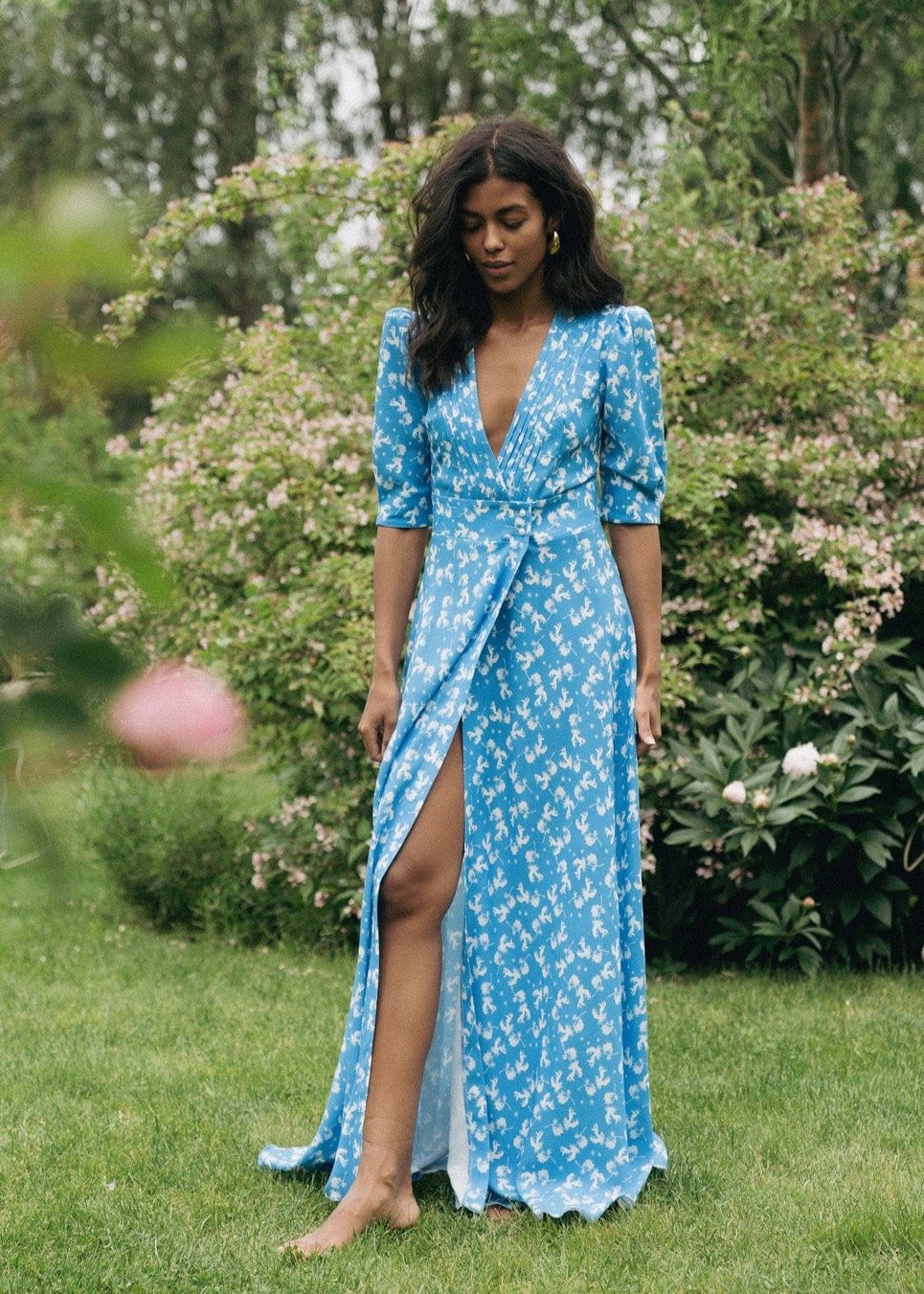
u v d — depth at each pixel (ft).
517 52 28.91
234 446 16.33
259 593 16.30
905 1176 8.70
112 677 2.04
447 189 8.22
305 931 16.97
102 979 15.16
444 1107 8.81
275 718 16.81
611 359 8.42
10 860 2.04
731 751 15.05
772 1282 7.22
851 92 33.94
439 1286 7.28
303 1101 10.61
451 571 8.52
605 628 8.51
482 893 8.46
